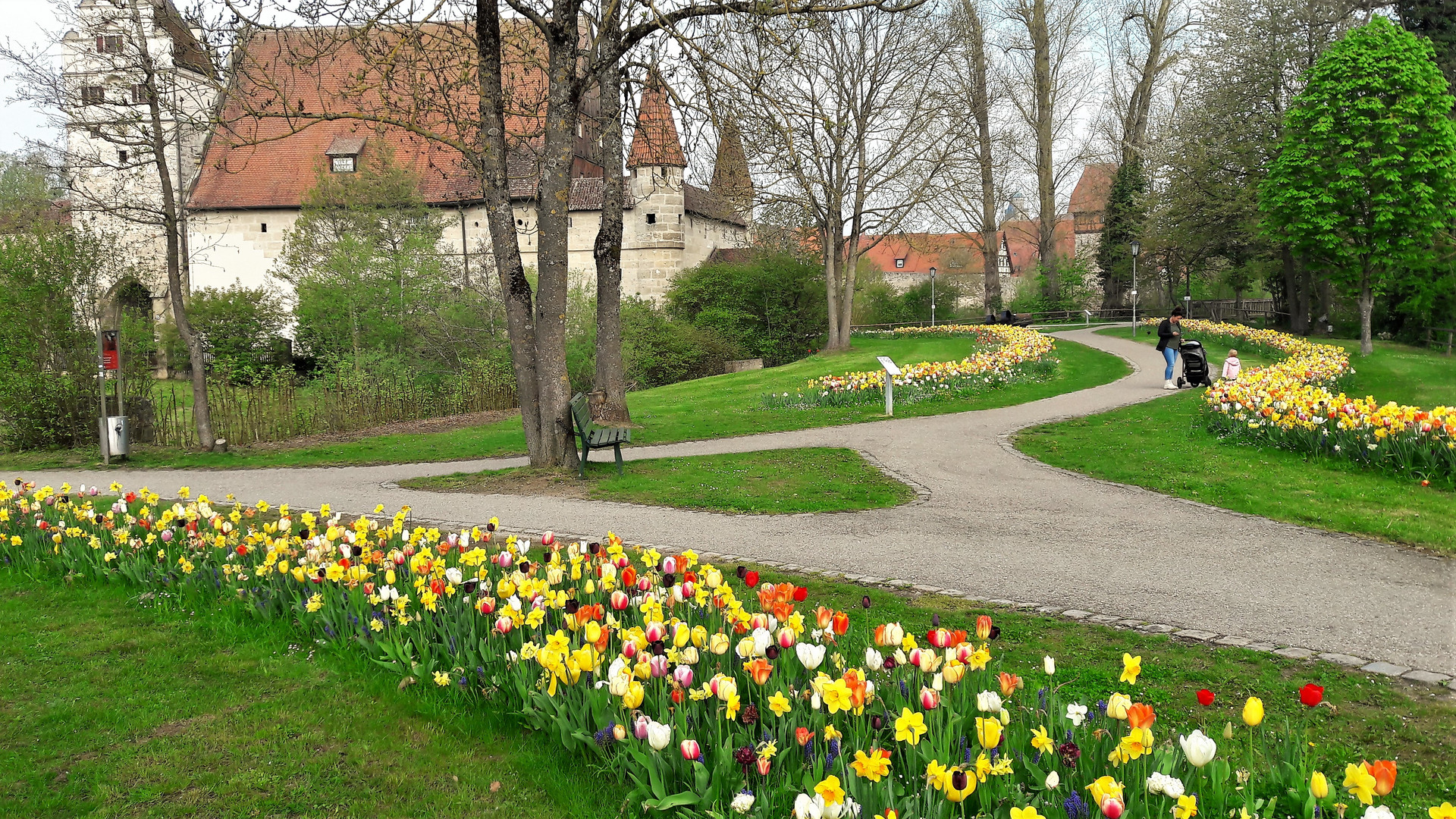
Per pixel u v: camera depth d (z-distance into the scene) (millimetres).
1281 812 3260
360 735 4418
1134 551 7922
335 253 32750
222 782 3973
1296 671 5008
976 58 44156
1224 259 55188
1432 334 30719
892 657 4688
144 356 21359
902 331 50281
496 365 28875
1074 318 58469
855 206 38438
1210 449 12609
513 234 12727
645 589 5016
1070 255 79750
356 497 11781
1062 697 4586
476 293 33562
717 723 3602
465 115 14125
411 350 31141
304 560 6082
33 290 18688
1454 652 5270
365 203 37406
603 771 3865
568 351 32219
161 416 20047
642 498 10836
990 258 52906
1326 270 32031
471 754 4203
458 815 3658
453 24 12859
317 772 4051
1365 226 30016
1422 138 29375
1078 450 13453
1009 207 70000
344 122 51656
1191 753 2859
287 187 50500
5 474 15430
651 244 51562
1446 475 10156
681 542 8547
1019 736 3512
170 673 5273
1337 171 29625
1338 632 5656
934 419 17531
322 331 32469
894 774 3438
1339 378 19719
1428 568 7242
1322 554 7719
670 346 38812
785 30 11312
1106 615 6113
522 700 4352
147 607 6629
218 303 39438
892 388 19781
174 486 13398
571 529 9195
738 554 8062
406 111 12062
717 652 3889
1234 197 40531
